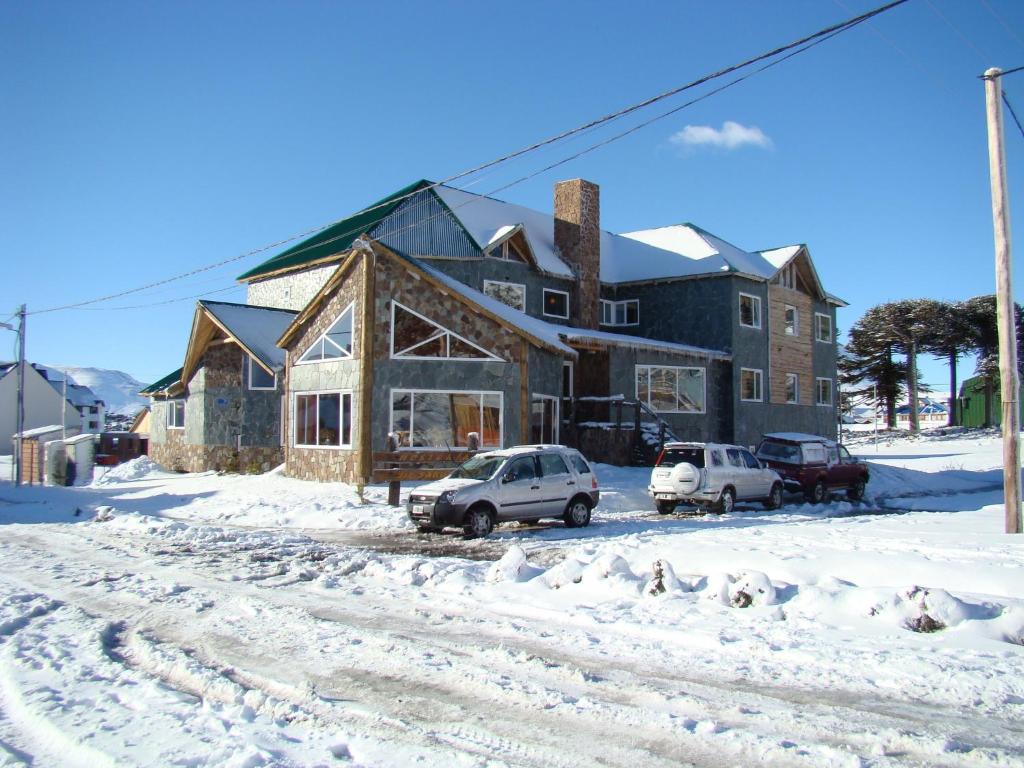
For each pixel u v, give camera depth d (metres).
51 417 71.06
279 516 19.52
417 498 16.08
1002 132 14.50
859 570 10.02
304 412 26.05
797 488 23.02
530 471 16.83
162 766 4.87
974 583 9.30
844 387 74.75
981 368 63.91
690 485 19.33
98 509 20.53
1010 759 4.88
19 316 32.44
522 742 5.29
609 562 10.14
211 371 32.50
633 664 6.95
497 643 7.70
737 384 35.69
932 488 29.75
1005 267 14.34
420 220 32.53
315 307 25.52
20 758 5.10
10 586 10.73
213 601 9.70
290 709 5.94
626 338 31.53
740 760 4.95
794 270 40.41
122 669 6.94
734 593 8.99
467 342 24.08
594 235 36.00
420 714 5.82
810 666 6.77
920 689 6.18
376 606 9.41
